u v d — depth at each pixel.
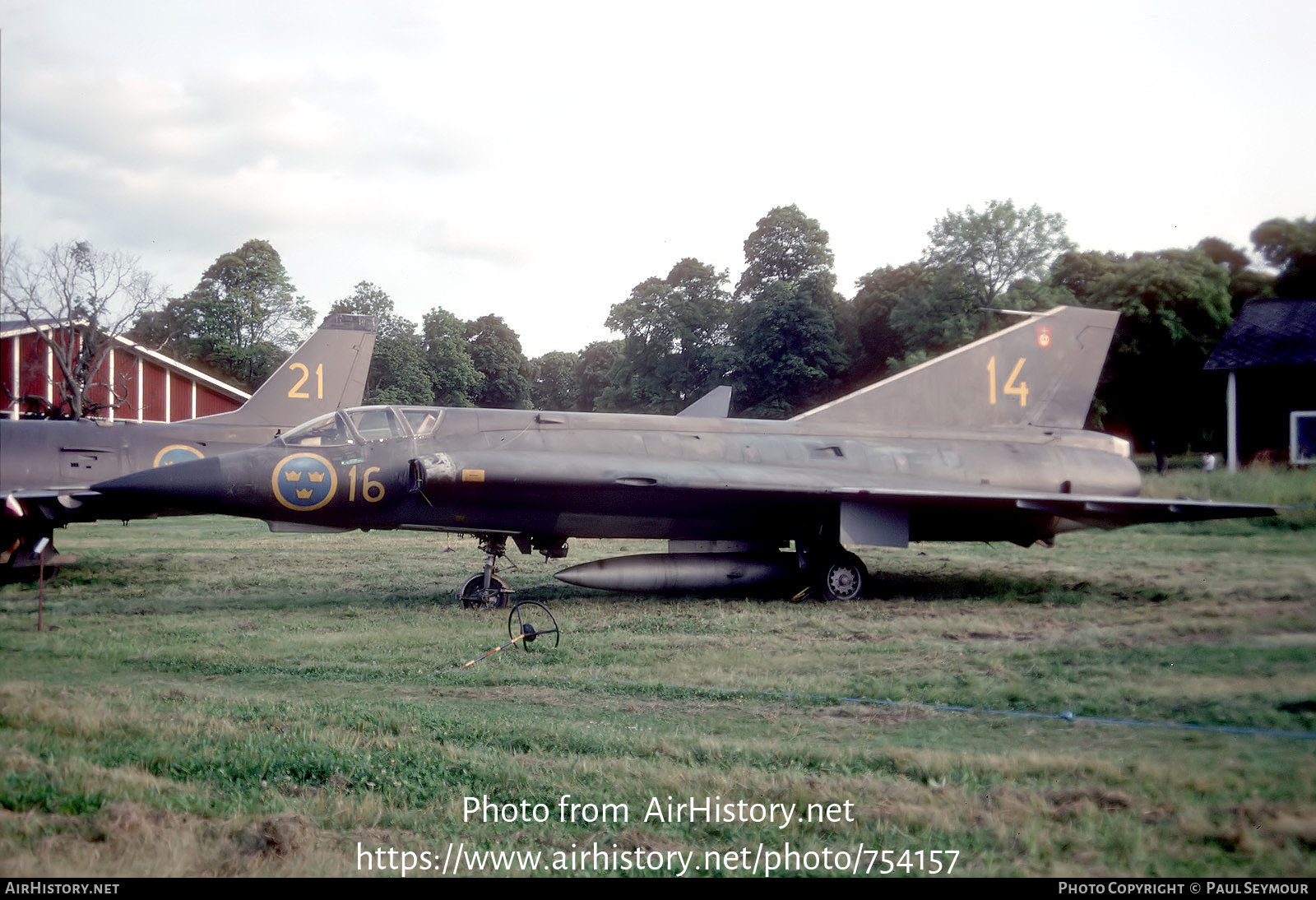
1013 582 14.51
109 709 7.19
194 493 12.47
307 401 19.61
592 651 9.73
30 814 5.08
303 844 4.77
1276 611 7.33
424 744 6.38
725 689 8.07
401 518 13.11
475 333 77.75
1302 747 5.46
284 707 7.33
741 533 14.39
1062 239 23.16
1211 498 7.96
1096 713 6.67
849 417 15.62
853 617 11.77
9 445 16.41
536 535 13.58
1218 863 4.29
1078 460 15.55
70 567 17.86
